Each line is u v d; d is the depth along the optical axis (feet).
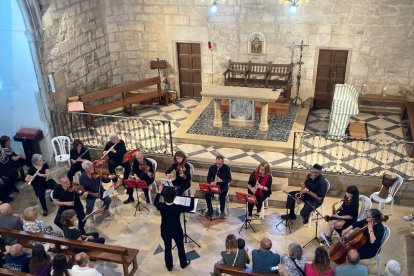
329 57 39.09
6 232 22.48
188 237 25.67
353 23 36.96
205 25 40.40
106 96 38.60
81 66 37.93
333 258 22.47
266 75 39.17
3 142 30.66
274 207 29.09
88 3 37.63
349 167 30.35
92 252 23.13
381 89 39.01
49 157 35.22
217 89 35.63
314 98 41.11
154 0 40.19
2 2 30.37
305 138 34.30
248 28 39.52
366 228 22.13
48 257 19.84
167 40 41.81
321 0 36.70
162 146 34.32
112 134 30.37
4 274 19.48
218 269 19.44
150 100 43.47
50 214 29.14
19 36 31.42
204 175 30.83
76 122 37.45
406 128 36.27
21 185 32.42
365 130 35.70
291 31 38.63
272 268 19.31
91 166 26.84
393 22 36.09
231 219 27.94
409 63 37.24
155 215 28.58
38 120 34.22
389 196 26.68
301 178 30.01
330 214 27.86
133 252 23.13
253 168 30.63
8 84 33.40
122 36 42.09
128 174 30.66
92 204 27.25
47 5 32.55
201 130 35.88
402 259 24.12
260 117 37.88
